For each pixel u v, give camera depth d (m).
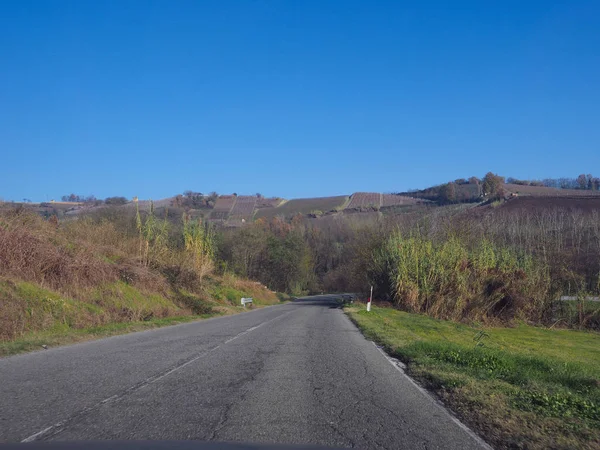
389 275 35.88
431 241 36.03
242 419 6.32
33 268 18.39
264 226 80.12
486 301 33.16
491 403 7.17
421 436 5.85
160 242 32.66
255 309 37.47
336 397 7.70
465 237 38.38
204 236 41.03
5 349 11.84
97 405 6.92
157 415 6.45
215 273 47.62
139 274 25.97
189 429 5.84
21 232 19.02
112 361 10.71
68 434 5.56
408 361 11.23
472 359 10.96
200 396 7.56
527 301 34.34
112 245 28.83
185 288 32.31
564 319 34.97
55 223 26.38
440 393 8.05
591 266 39.69
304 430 5.93
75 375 9.09
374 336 16.14
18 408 6.70
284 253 72.06
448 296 32.34
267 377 9.12
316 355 11.96
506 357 11.92
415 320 27.28
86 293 20.28
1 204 21.64
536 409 6.96
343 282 81.12
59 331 16.03
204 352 12.20
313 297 69.25
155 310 24.00
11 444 4.41
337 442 5.53
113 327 17.61
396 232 39.00
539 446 5.49
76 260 20.98
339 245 86.50
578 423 6.33
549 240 42.41
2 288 15.85
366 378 9.25
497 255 35.78
